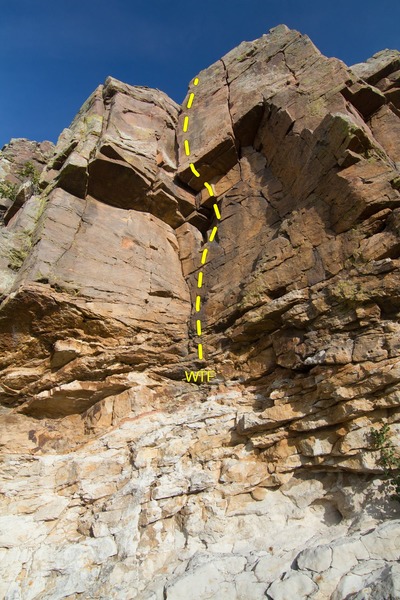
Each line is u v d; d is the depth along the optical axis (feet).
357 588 15.58
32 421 33.01
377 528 18.20
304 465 23.61
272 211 36.50
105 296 34.12
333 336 25.88
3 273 34.17
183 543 23.22
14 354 32.35
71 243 35.45
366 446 21.62
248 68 46.03
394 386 21.83
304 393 25.68
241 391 30.53
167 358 34.68
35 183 50.14
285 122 36.99
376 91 35.47
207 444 27.40
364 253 26.27
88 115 45.34
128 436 30.17
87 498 27.45
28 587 23.31
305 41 41.83
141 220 41.16
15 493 28.43
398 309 24.68
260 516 22.98
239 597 17.65
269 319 29.81
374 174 28.19
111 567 22.95
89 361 32.01
